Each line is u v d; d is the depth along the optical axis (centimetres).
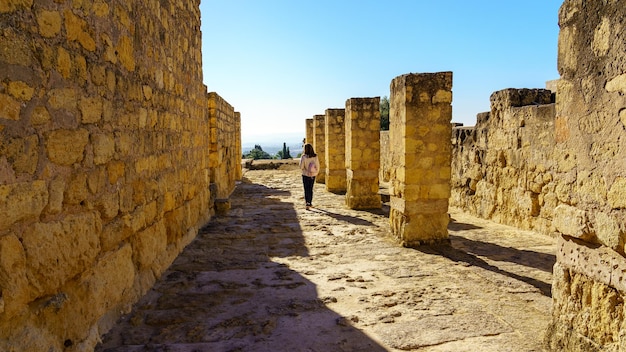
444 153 620
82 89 288
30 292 230
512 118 774
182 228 586
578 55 275
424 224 629
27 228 228
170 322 350
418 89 609
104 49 325
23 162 223
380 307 386
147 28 433
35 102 235
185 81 605
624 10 235
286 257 559
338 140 1347
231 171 1334
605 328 254
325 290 431
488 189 863
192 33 657
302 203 1090
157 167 464
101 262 320
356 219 855
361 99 987
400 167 636
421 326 344
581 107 272
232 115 1380
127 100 373
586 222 268
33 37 233
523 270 504
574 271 283
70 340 271
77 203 282
